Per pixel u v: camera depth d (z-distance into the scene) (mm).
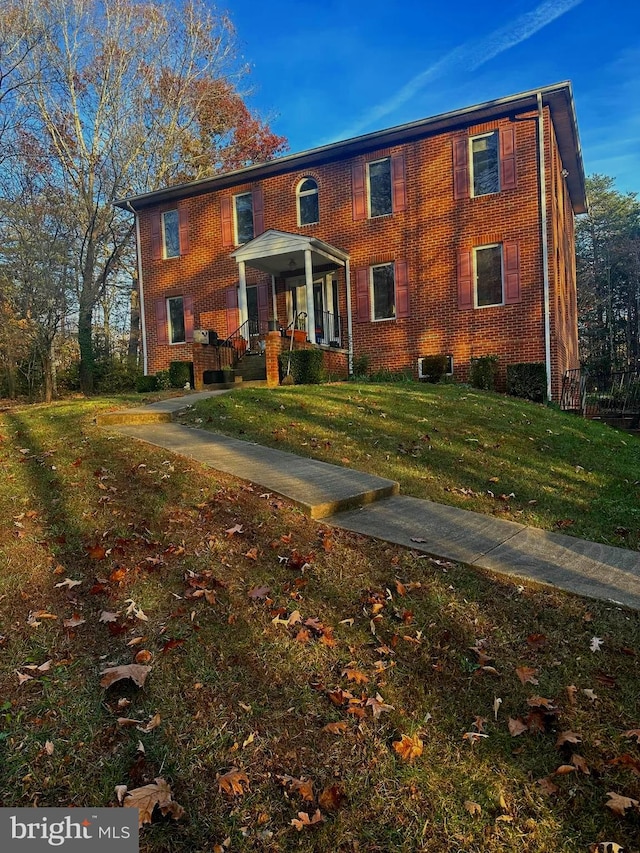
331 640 2697
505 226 12086
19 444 5855
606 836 1727
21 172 16094
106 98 18219
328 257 13234
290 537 3771
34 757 1956
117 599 2934
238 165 24469
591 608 2973
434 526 4168
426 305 13023
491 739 2115
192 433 6637
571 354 17000
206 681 2373
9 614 2750
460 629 2818
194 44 20781
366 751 2061
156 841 1701
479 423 7445
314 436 6617
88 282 17672
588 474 5770
